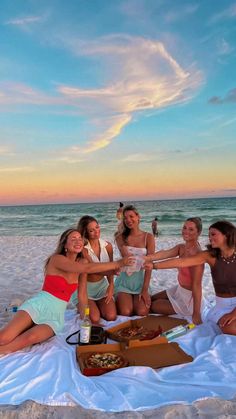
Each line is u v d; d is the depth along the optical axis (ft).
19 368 11.12
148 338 13.30
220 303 14.71
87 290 16.16
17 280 27.25
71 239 13.91
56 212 187.32
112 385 10.25
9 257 40.70
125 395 9.82
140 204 221.87
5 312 18.08
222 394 9.92
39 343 13.06
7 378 10.57
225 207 167.22
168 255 16.67
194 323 15.11
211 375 10.80
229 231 13.97
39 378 10.54
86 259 15.56
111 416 8.89
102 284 16.39
